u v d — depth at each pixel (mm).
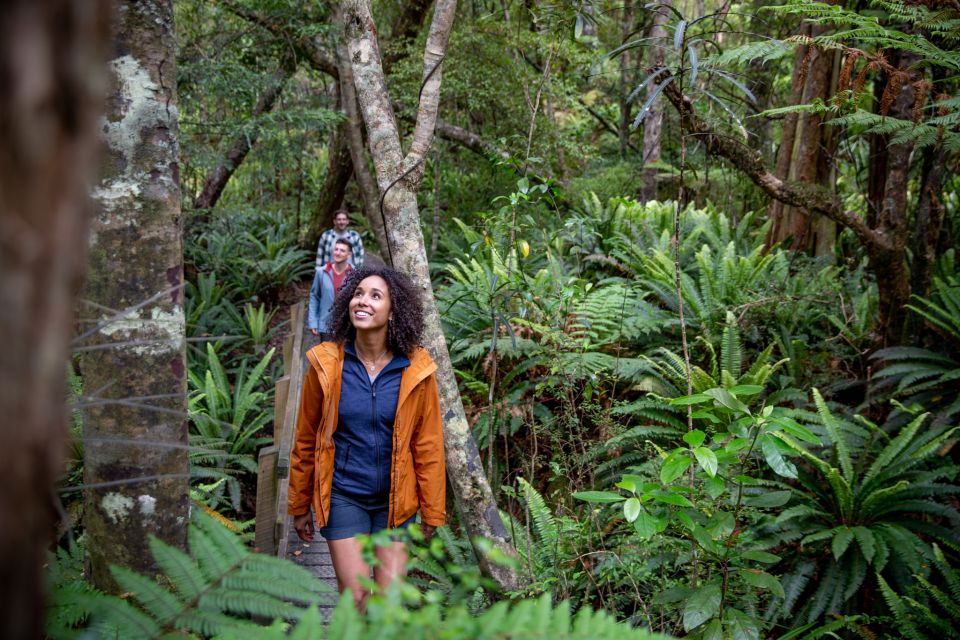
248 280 11125
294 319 6816
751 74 7922
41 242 502
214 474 5223
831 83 7043
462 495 3176
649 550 3109
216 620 1184
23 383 504
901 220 4684
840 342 5887
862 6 5512
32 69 481
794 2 3537
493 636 1014
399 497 2627
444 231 11305
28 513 525
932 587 3365
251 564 1298
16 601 520
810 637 3299
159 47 1899
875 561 3750
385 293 2637
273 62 10281
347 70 9477
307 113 8773
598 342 5430
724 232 8484
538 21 4449
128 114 1849
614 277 7098
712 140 4207
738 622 2660
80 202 552
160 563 1273
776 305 5969
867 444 4461
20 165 485
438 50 3229
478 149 10102
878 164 5855
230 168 10719
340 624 1033
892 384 5031
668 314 6191
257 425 6195
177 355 1954
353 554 2588
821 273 6594
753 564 3541
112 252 1853
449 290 6723
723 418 4688
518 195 4168
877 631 3748
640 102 12750
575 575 3271
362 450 2641
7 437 499
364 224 13070
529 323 5020
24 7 477
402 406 2625
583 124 15266
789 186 4504
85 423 1912
